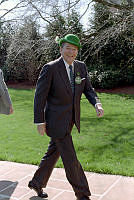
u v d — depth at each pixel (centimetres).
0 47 1559
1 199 305
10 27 1248
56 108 263
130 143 491
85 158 425
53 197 305
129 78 1223
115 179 349
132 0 830
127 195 306
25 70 1462
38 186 294
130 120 667
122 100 966
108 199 298
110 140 516
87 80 286
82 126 634
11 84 1573
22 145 506
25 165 409
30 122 700
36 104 261
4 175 372
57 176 362
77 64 277
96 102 278
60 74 259
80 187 267
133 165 389
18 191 323
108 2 809
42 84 259
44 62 1205
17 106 938
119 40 1152
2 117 770
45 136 566
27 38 964
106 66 1314
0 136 574
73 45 258
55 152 288
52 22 917
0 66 1622
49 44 888
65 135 262
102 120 682
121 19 802
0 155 448
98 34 880
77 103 270
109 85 1221
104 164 395
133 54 1228
